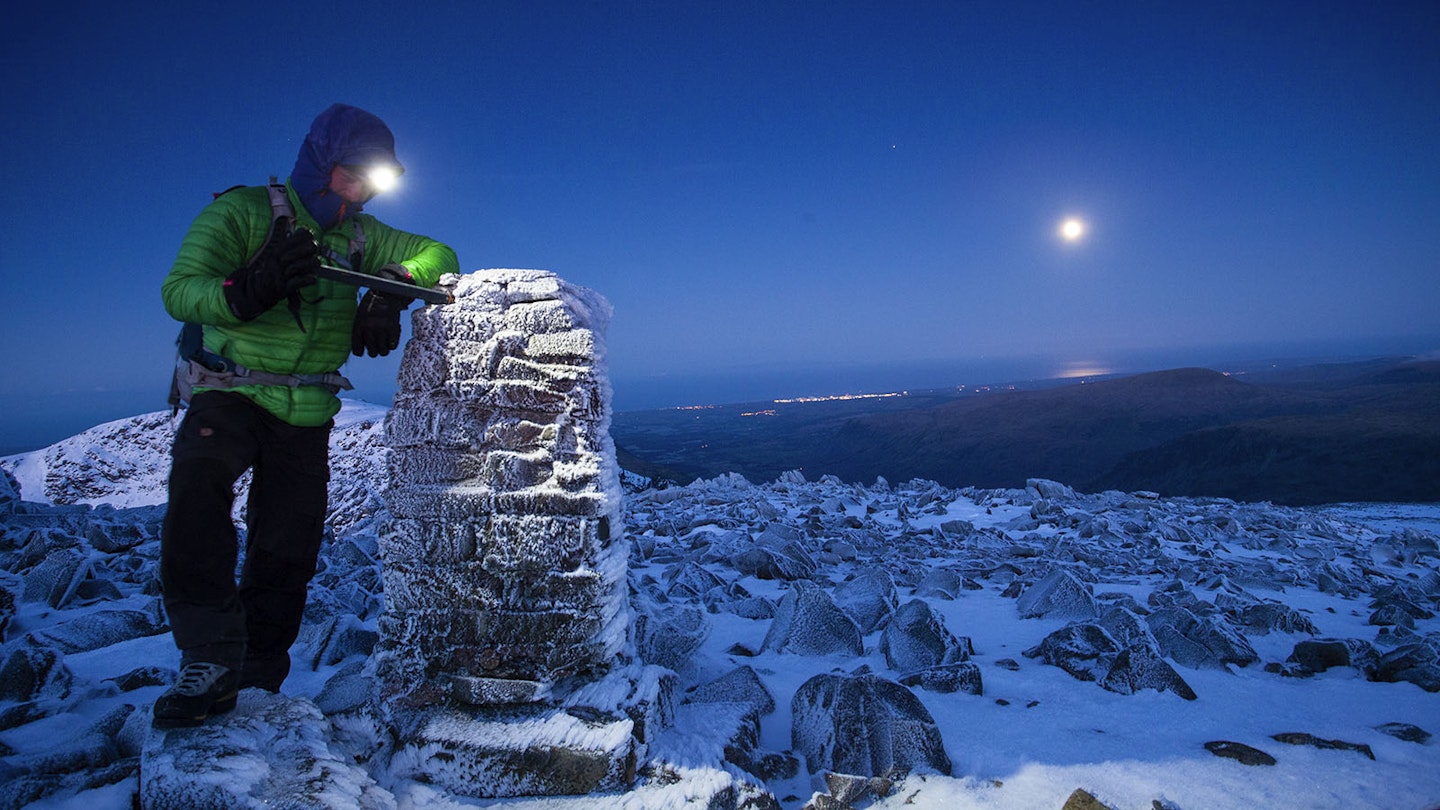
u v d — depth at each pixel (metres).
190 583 2.20
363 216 2.71
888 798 2.59
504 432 2.58
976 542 9.98
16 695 3.00
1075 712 3.52
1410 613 6.38
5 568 5.48
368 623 4.45
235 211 2.40
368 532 7.93
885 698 2.92
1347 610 6.75
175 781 1.90
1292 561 9.74
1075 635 4.43
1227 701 3.76
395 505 2.65
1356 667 4.52
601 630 2.56
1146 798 2.62
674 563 7.70
